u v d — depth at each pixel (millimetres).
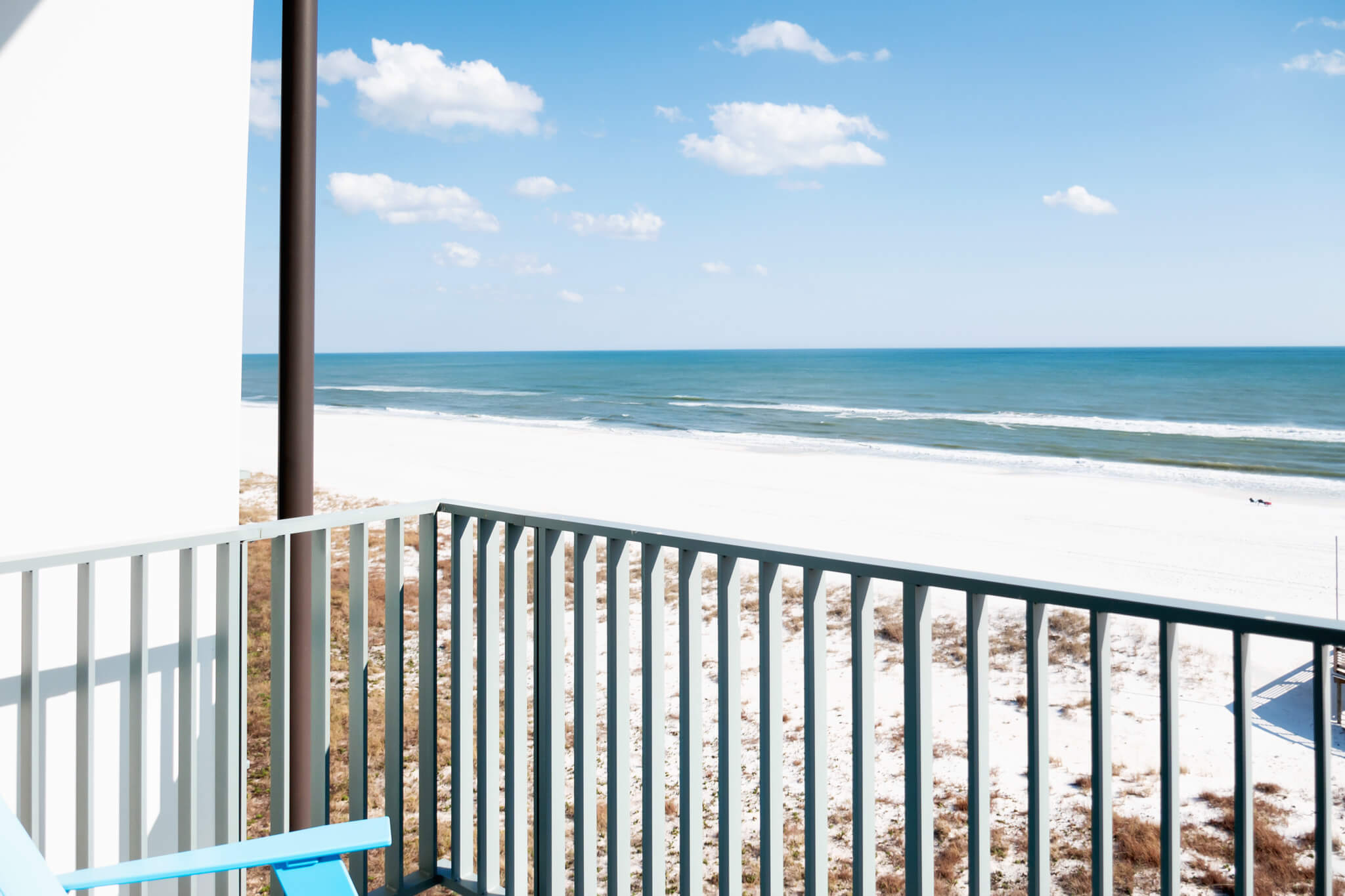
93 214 2045
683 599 1481
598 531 1580
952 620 17125
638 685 12539
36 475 1969
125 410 2100
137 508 2119
